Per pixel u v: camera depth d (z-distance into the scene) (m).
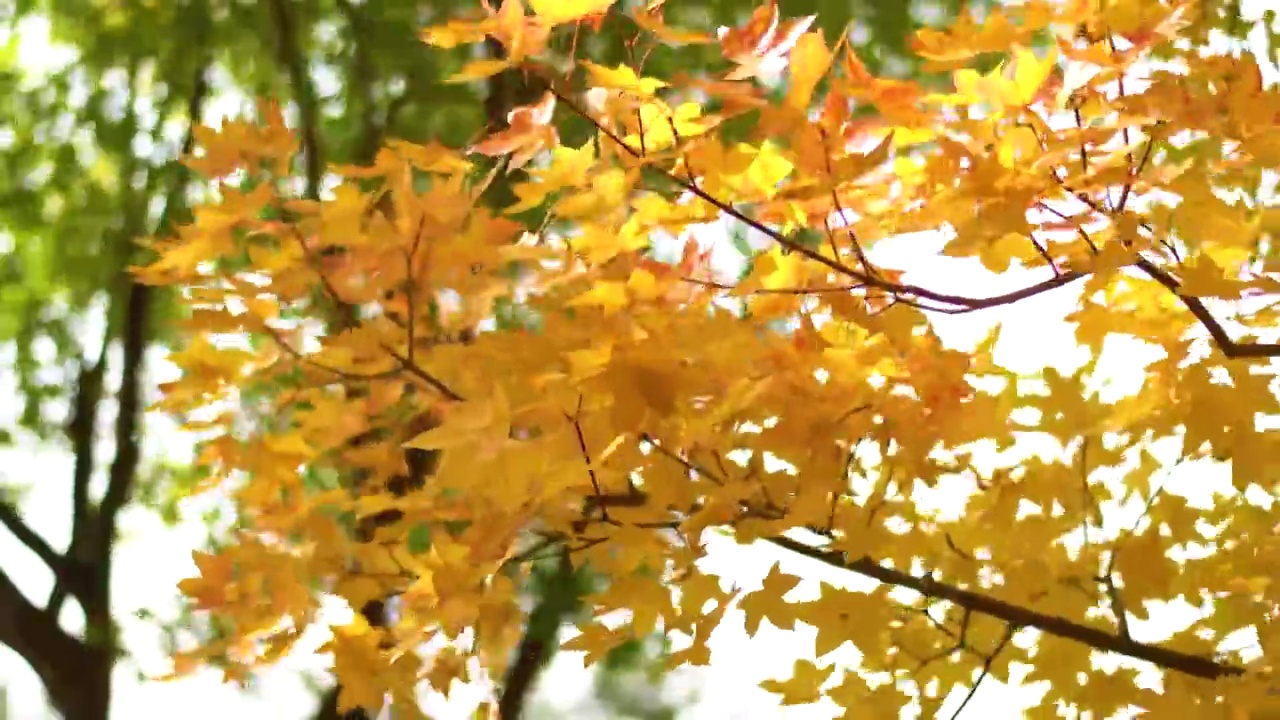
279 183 4.61
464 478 4.34
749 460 4.45
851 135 4.35
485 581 4.51
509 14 4.29
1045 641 4.64
